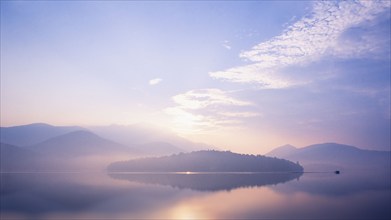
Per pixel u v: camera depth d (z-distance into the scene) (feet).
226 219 336.08
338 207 400.06
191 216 347.77
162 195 524.93
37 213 369.50
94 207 404.36
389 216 345.92
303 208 393.50
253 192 572.10
